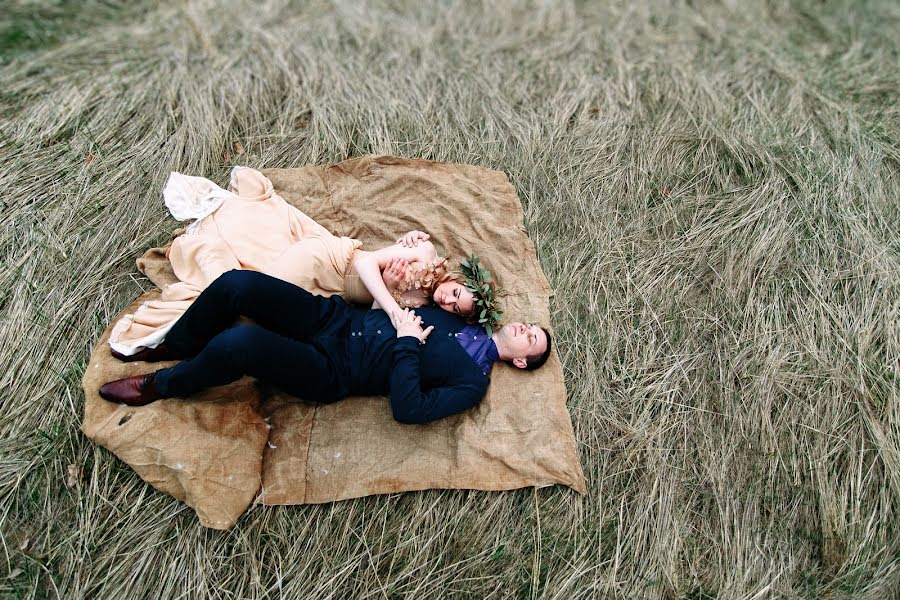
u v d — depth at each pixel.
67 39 3.87
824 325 2.79
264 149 3.33
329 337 2.49
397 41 4.02
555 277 2.96
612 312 2.86
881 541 2.37
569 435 2.50
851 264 2.96
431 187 3.15
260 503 2.32
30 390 2.41
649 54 4.07
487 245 2.99
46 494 2.23
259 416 2.47
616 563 2.31
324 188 3.12
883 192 3.26
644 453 2.52
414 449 2.48
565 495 2.42
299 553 2.27
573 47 4.10
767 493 2.46
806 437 2.55
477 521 2.36
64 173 3.08
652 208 3.23
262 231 2.77
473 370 2.54
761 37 4.26
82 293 2.66
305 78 3.68
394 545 2.31
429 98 3.63
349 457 2.44
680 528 2.39
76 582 2.12
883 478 2.46
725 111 3.64
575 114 3.65
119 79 3.59
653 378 2.70
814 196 3.20
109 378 2.36
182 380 2.24
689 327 2.83
